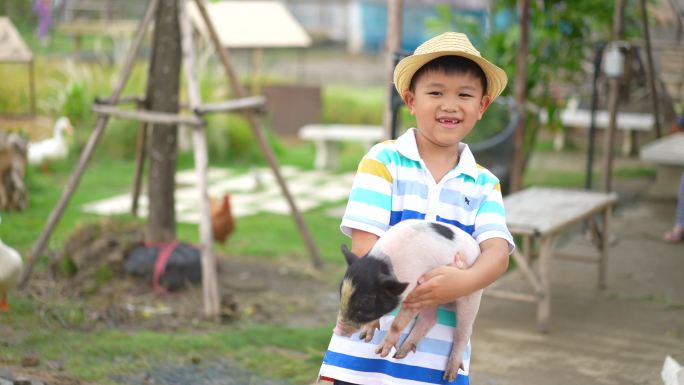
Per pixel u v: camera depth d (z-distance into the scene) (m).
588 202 5.80
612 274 6.48
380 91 17.83
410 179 2.46
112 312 5.16
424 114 2.40
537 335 5.11
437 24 9.63
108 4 17.62
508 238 2.41
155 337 4.70
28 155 9.59
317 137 11.79
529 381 4.38
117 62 15.46
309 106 14.20
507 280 6.30
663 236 7.71
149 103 5.99
